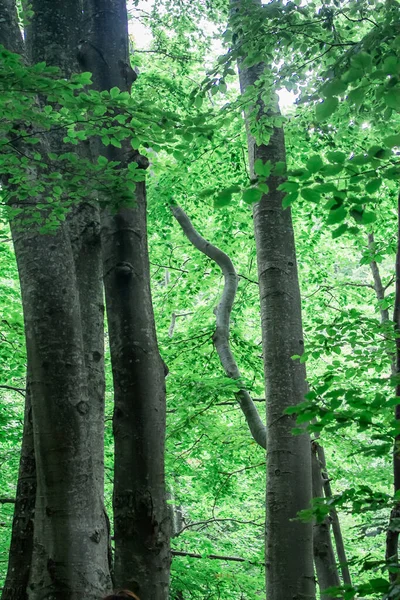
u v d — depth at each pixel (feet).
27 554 18.20
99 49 20.35
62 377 16.46
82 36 20.72
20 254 17.19
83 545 15.87
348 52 13.51
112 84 20.21
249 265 43.50
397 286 13.48
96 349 19.74
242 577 33.04
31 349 16.70
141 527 16.89
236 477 39.93
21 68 13.91
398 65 10.73
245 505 52.31
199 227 44.68
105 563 16.29
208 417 36.14
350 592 9.06
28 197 17.13
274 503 22.31
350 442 33.17
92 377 19.47
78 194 16.66
